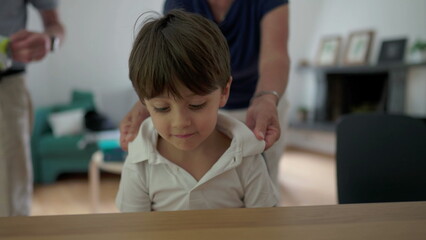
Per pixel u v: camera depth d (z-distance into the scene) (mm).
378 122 979
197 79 507
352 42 4441
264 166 721
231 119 710
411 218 427
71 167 3377
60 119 3441
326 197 2988
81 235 376
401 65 3832
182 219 417
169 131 548
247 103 996
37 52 1182
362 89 4566
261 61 922
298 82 5105
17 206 1343
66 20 4031
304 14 4996
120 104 4359
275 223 410
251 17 945
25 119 1365
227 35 946
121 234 379
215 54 539
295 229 397
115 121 4359
